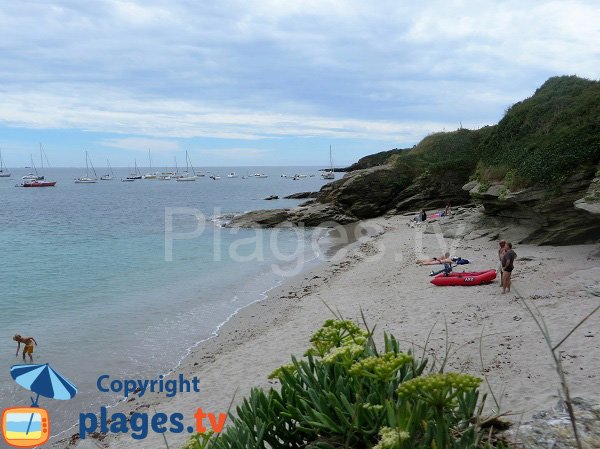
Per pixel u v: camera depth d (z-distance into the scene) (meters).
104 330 17.91
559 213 23.77
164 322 18.80
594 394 8.27
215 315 19.56
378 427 3.42
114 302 22.00
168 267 30.16
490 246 26.69
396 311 16.61
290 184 166.88
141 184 176.12
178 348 15.84
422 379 2.71
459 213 40.59
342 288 21.98
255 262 31.33
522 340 11.90
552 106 30.69
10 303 22.05
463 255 25.30
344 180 53.47
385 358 3.03
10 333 17.77
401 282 21.39
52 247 38.72
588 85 32.41
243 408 4.14
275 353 14.16
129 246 38.81
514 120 32.88
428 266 24.11
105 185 169.88
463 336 12.89
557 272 18.77
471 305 16.05
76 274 28.27
